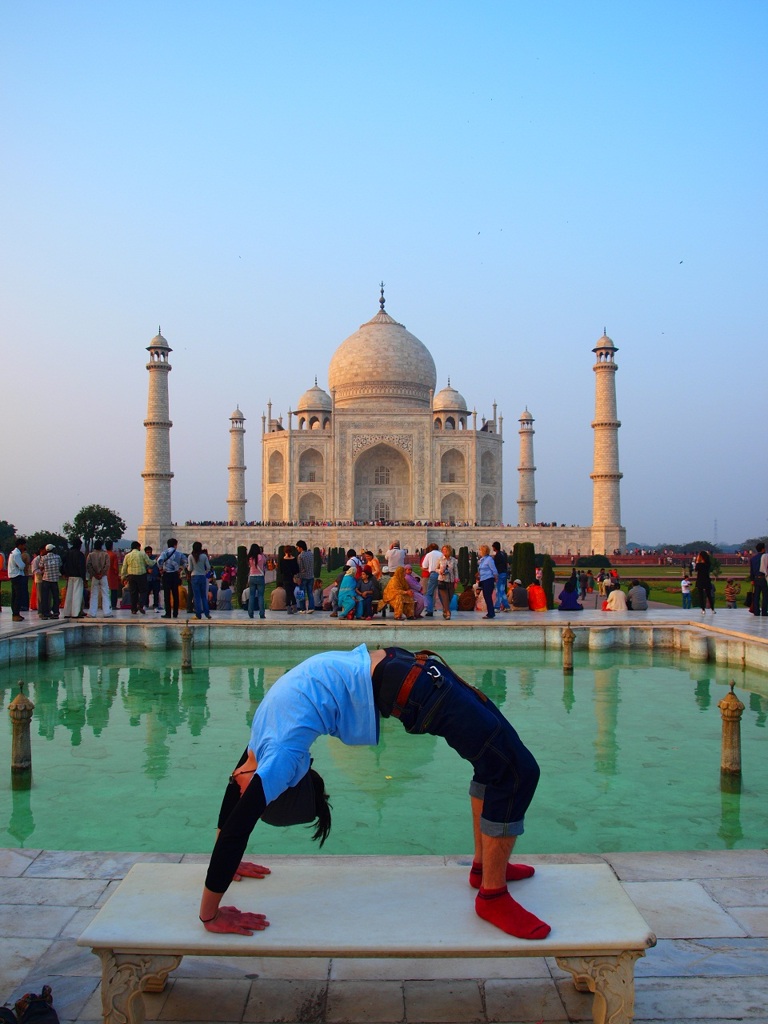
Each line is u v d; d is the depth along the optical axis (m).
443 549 30.50
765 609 32.16
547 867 6.84
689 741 15.57
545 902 6.21
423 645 26.91
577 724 16.89
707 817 11.52
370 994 6.30
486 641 26.95
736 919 7.34
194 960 6.81
